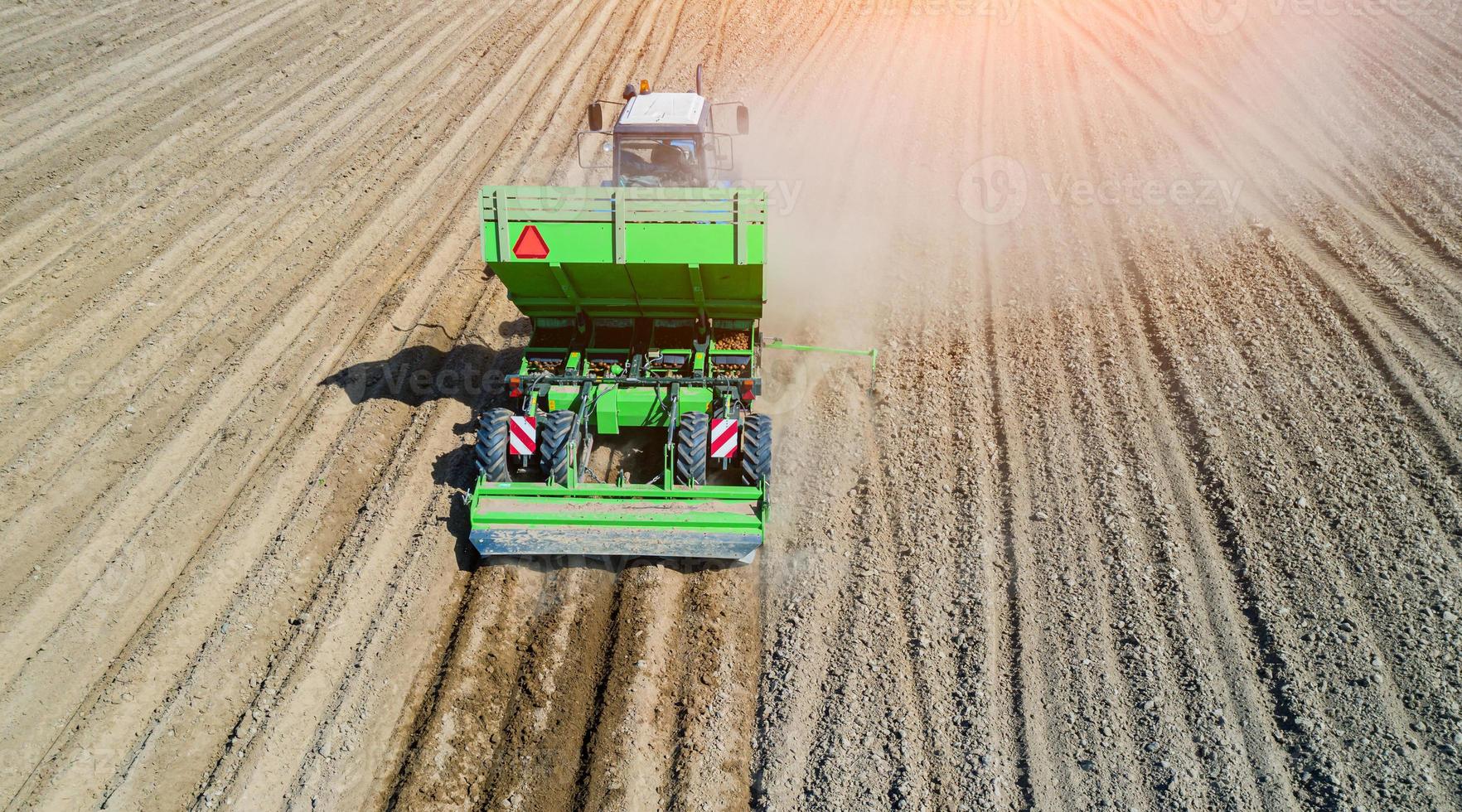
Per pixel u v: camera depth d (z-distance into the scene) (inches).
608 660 275.1
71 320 417.4
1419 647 250.7
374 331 417.4
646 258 304.7
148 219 500.1
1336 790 218.4
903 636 276.1
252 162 564.7
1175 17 853.8
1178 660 257.6
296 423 363.9
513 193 300.2
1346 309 400.2
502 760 249.4
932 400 381.7
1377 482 308.2
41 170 541.6
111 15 773.3
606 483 336.5
